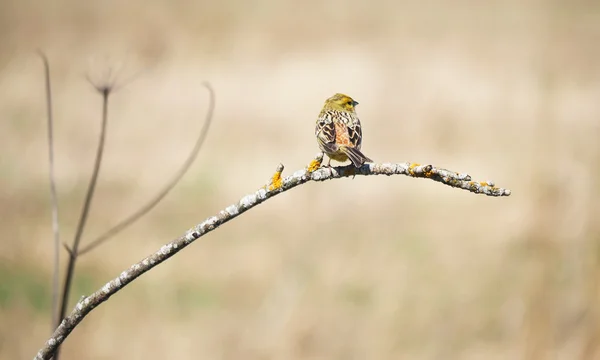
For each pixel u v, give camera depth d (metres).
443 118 22.56
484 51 33.16
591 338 10.24
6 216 16.53
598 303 10.51
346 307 12.73
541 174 12.52
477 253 14.02
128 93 26.47
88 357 11.74
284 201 17.80
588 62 30.58
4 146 21.23
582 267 10.88
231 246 15.52
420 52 32.81
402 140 21.50
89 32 32.94
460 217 16.16
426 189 18.42
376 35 36.62
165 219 17.06
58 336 4.17
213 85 27.27
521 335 10.73
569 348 10.25
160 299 13.48
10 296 13.41
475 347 11.76
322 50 32.88
